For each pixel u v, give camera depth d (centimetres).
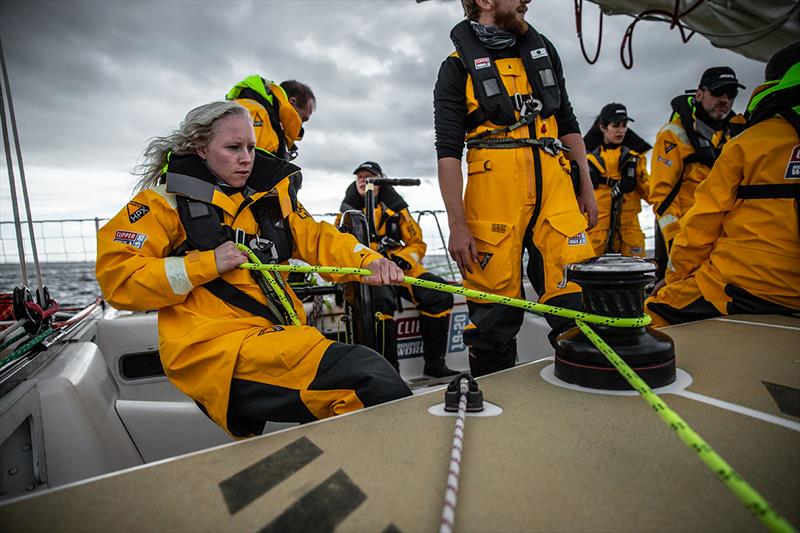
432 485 72
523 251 200
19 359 144
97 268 137
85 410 142
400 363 357
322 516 66
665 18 305
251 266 139
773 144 174
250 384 127
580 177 215
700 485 70
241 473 78
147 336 273
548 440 85
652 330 118
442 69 205
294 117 290
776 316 176
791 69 172
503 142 189
